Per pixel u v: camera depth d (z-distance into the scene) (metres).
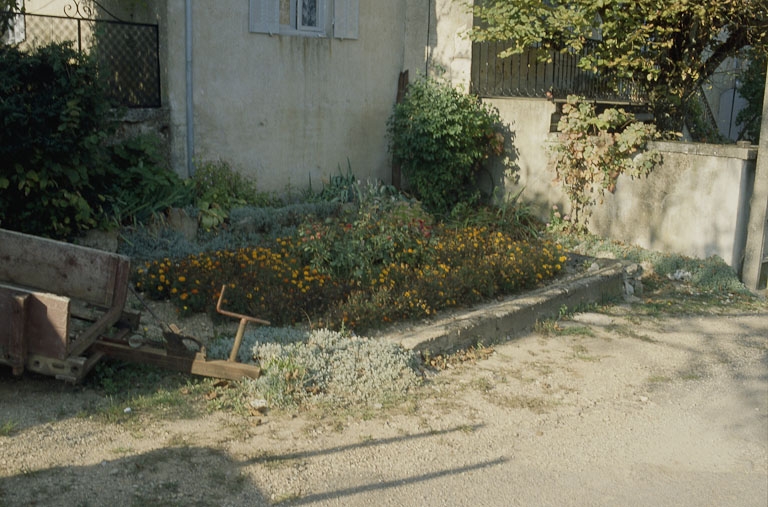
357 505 4.52
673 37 12.06
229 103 10.59
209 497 4.46
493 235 10.30
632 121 11.89
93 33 9.01
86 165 8.37
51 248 6.04
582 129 11.70
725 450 5.64
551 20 11.61
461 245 9.41
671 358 7.64
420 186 12.09
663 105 12.87
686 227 10.98
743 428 6.05
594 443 5.63
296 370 6.09
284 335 6.73
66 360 5.34
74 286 6.06
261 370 6.04
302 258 8.64
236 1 10.45
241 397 5.81
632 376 7.09
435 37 12.75
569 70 14.37
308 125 11.59
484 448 5.42
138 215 9.13
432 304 7.91
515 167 12.60
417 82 12.20
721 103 20.05
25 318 5.26
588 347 7.83
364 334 7.21
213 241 9.20
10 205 8.02
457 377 6.77
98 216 8.66
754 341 8.28
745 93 18.80
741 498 4.89
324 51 11.61
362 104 12.33
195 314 7.33
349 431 5.51
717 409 6.42
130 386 5.88
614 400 6.50
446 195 12.47
